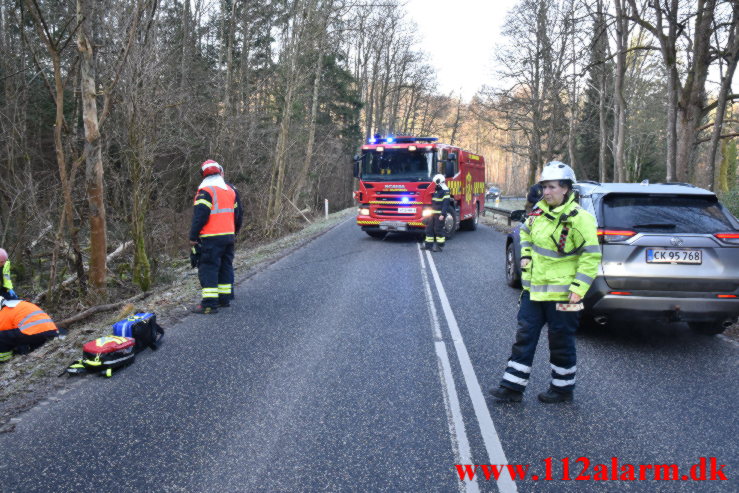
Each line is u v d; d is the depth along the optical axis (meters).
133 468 3.27
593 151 36.12
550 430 3.79
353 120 45.91
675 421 3.93
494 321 6.62
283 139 20.73
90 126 8.98
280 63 23.20
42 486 3.09
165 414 4.02
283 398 4.30
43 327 6.31
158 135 11.15
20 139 13.27
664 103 29.89
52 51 8.36
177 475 3.20
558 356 4.19
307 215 29.75
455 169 15.05
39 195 12.28
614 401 4.28
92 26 9.61
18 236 12.20
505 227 19.80
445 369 4.96
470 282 9.07
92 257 9.23
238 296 8.10
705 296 5.21
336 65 40.38
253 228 20.88
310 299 7.84
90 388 4.55
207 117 18.38
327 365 5.06
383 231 15.76
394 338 5.90
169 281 11.18
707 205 5.53
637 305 5.28
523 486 3.11
